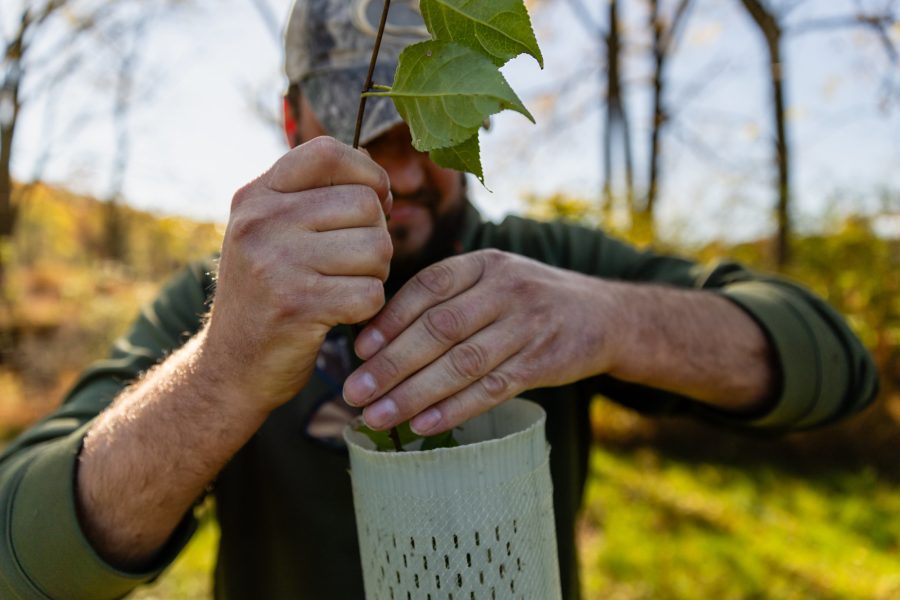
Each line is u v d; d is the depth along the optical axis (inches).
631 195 208.8
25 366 224.5
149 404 27.2
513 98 19.3
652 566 112.6
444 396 24.9
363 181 22.7
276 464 39.4
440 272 26.0
